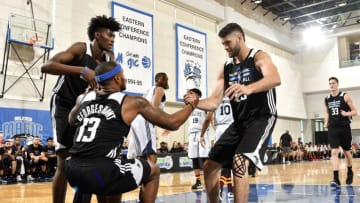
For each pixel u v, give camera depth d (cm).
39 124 1047
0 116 971
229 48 300
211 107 305
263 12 2064
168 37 1488
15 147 952
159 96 434
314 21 2275
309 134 2472
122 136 250
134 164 254
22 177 942
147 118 257
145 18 1383
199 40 1623
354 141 2372
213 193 317
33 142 986
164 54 1463
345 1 1952
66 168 251
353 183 708
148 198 270
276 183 753
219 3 1733
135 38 1340
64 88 308
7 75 998
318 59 2394
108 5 1272
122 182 244
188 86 1548
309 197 534
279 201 502
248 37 1969
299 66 2458
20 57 1027
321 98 2438
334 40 2336
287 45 2305
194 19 1622
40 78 1062
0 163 907
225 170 509
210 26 1714
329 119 677
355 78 2248
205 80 1642
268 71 276
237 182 276
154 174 272
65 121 304
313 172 1077
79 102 270
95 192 242
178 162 1264
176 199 545
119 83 262
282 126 2259
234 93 264
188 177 1001
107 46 304
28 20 1037
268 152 1684
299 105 2414
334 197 527
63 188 305
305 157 2133
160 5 1466
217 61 1736
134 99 254
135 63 1331
